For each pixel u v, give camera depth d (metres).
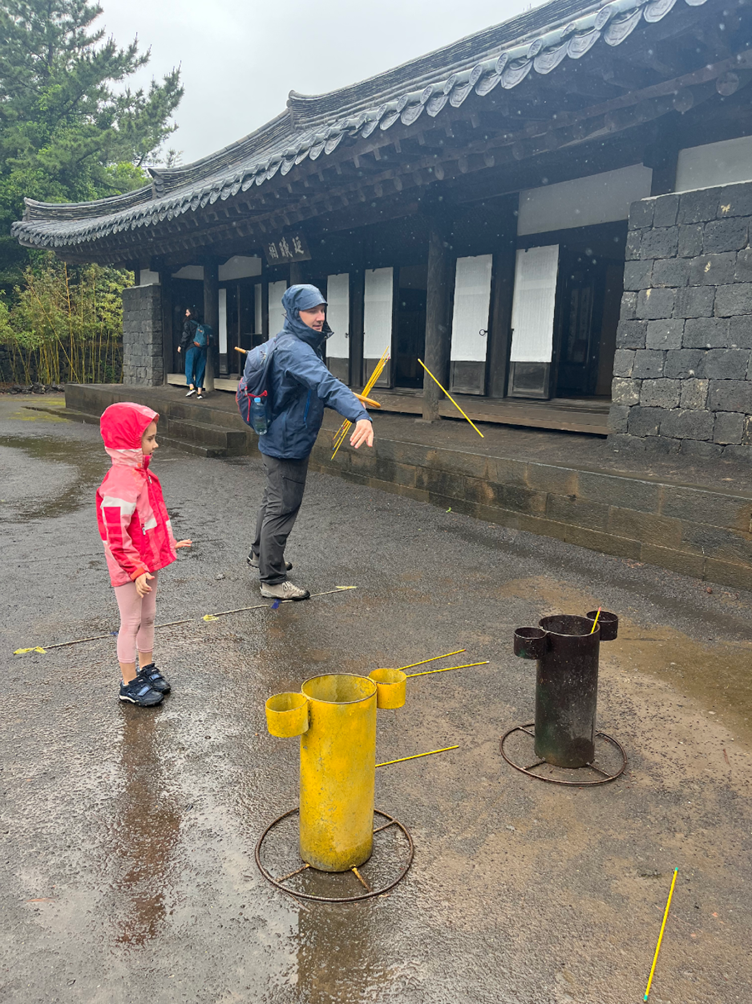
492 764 2.87
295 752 2.94
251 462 9.77
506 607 4.55
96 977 1.88
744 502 4.73
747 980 1.90
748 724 3.19
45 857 2.31
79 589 4.82
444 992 1.85
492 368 9.59
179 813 2.54
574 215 8.41
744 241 5.75
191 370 13.12
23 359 22.69
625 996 1.85
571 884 2.23
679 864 2.33
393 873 2.27
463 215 9.59
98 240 13.78
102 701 3.31
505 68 5.65
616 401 6.76
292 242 11.10
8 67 25.70
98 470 9.20
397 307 11.08
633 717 3.24
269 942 2.00
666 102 5.78
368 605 4.58
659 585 4.93
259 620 4.32
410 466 7.39
